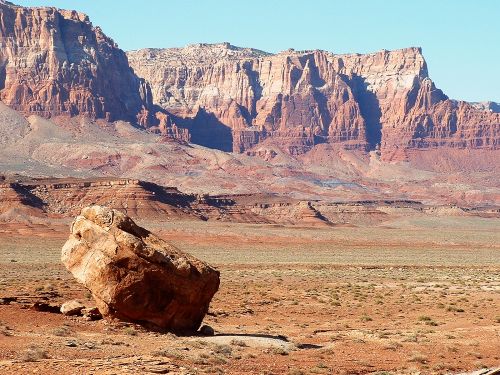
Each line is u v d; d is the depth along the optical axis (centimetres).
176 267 4681
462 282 10294
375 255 19525
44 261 14350
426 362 4078
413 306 7175
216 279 4844
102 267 4638
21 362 3262
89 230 4738
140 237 4806
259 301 7350
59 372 3056
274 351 4153
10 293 6631
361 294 8375
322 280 10688
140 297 4650
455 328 5619
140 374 3058
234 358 3875
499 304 7306
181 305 4738
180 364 3522
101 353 3694
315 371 3609
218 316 6159
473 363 4066
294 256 18488
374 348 4503
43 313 5012
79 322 4778
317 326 5700
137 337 4412
